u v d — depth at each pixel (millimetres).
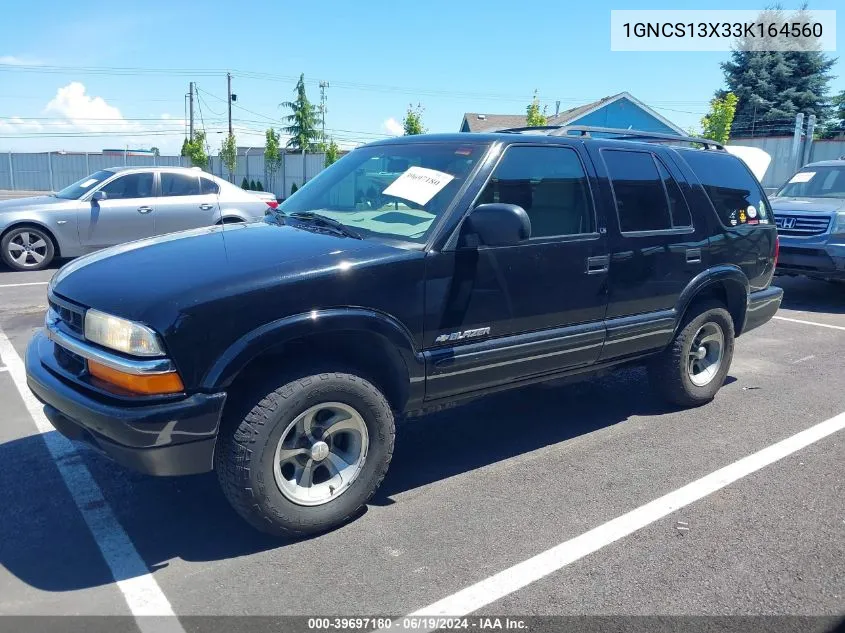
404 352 3488
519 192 3975
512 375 4031
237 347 3023
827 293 10688
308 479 3352
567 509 3736
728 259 5219
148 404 2930
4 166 46625
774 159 28438
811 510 3758
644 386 5895
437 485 4020
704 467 4293
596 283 4301
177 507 3684
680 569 3184
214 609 2855
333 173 4625
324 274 3234
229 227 4117
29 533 3422
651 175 4750
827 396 5707
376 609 2869
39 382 3328
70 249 11094
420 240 3594
